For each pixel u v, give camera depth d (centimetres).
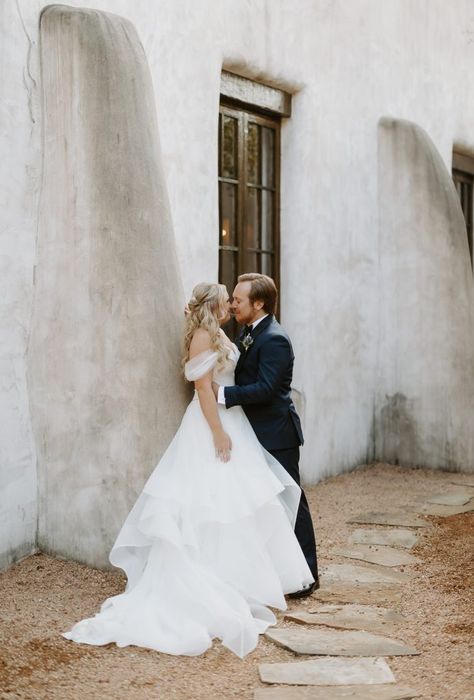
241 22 655
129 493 462
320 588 471
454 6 984
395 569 511
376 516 643
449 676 353
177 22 590
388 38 858
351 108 802
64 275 474
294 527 460
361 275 828
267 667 361
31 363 483
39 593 438
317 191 757
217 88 629
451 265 835
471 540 579
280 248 749
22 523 480
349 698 330
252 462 433
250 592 419
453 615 427
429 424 834
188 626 385
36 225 482
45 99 479
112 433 465
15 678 338
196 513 418
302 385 740
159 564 412
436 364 832
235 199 696
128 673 353
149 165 477
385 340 856
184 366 459
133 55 482
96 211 466
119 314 464
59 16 471
